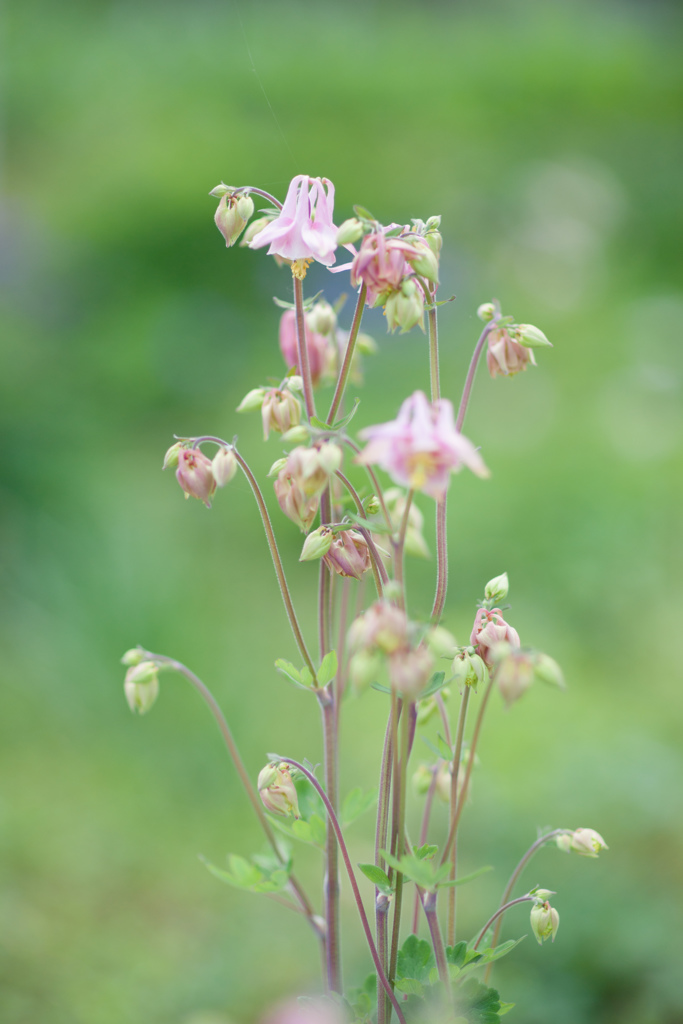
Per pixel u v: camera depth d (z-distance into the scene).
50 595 3.14
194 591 3.37
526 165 8.77
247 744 2.68
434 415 1.60
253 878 1.77
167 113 9.03
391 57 10.34
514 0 12.04
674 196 8.72
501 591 1.69
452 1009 1.67
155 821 2.46
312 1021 1.70
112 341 6.13
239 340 6.28
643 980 2.01
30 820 2.38
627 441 5.04
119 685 2.83
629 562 3.77
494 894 2.11
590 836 1.71
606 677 3.24
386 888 1.67
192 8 11.10
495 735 2.78
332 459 1.62
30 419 4.38
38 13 10.41
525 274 7.45
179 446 1.70
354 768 2.63
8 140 8.85
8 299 6.70
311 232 1.67
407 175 8.52
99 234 7.38
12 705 2.85
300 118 9.26
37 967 2.05
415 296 1.63
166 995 2.03
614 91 10.01
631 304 7.04
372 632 1.58
